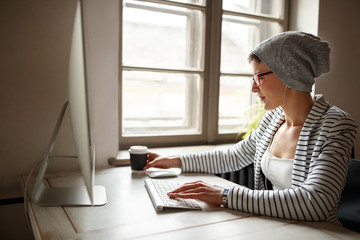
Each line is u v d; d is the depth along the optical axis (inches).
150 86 75.7
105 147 61.4
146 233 31.4
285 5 86.9
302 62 41.8
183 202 39.9
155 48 75.0
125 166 62.3
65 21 55.6
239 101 86.9
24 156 55.1
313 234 31.7
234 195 38.4
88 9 56.9
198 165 56.7
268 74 44.7
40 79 54.8
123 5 69.5
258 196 37.3
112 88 60.9
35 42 53.9
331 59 84.3
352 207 46.0
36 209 37.6
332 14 82.4
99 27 58.3
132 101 74.3
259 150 53.7
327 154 38.1
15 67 53.0
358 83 90.1
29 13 52.9
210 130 80.4
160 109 77.9
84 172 30.0
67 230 31.9
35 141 55.5
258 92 47.8
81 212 37.0
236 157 57.2
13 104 53.5
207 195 39.9
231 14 80.3
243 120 87.9
